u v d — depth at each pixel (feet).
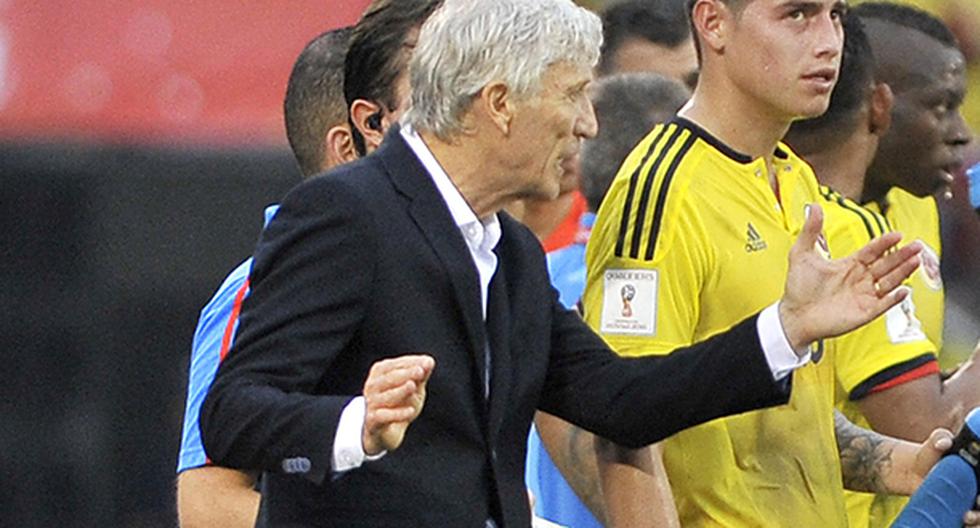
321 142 58.13
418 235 45.57
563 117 45.98
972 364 61.26
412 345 45.21
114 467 107.24
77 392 106.83
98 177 103.04
